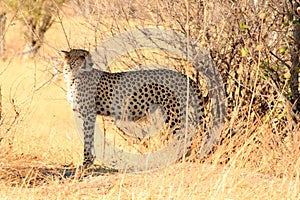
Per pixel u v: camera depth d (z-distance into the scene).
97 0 17.66
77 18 19.22
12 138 17.27
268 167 15.08
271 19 16.55
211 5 16.83
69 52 16.84
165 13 17.16
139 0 17.53
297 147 14.89
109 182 14.20
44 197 13.38
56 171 15.70
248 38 16.33
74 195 13.55
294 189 12.94
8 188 14.01
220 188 12.82
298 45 15.70
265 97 16.52
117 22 17.77
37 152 17.36
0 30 26.25
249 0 16.53
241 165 14.38
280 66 16.25
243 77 16.56
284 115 15.91
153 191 13.34
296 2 15.61
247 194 13.00
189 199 12.82
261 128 15.20
